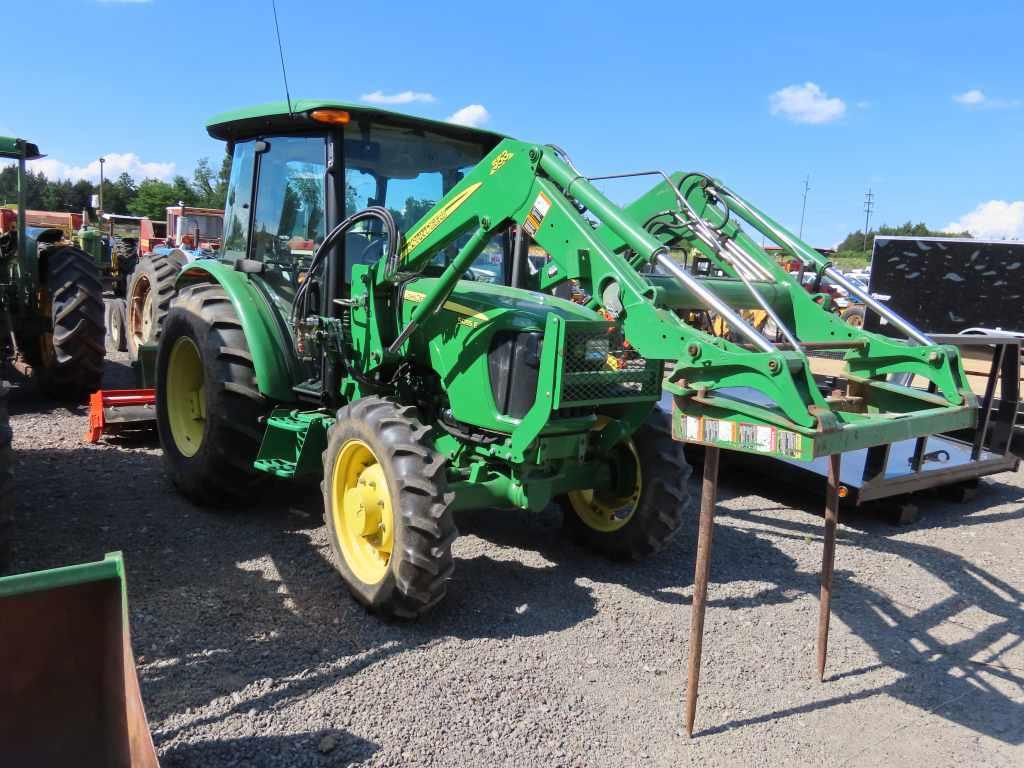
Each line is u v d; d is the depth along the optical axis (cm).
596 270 317
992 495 648
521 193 345
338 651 332
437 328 400
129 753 225
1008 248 948
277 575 402
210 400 457
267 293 475
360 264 427
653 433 423
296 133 460
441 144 470
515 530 491
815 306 369
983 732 312
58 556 406
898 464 585
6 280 734
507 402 375
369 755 268
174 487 523
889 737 304
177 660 316
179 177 6562
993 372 594
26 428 648
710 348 271
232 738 270
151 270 806
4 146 683
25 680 225
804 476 564
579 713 302
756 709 316
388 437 355
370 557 381
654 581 428
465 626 362
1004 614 420
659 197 432
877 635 387
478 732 285
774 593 424
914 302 1038
